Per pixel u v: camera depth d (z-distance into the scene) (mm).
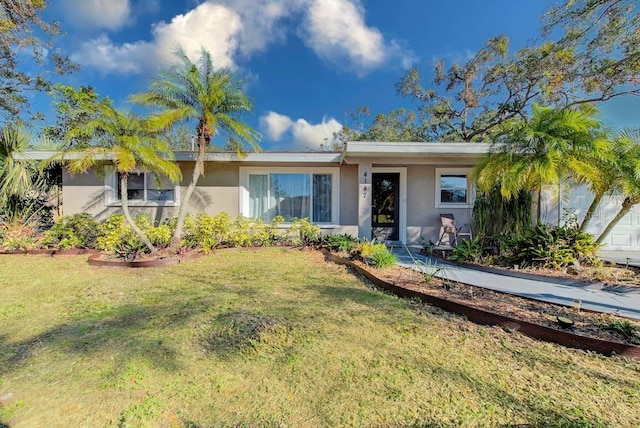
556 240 6074
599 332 3221
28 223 9062
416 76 20016
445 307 4055
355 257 7078
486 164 6652
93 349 3043
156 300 4508
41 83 13023
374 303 4332
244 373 2643
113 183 9656
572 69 8156
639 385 2428
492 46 16562
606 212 8547
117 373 2629
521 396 2311
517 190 6270
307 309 4102
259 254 8117
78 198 9539
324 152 9367
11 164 8555
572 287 4996
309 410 2193
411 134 23844
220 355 2939
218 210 9938
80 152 7121
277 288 5090
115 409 2201
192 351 3014
